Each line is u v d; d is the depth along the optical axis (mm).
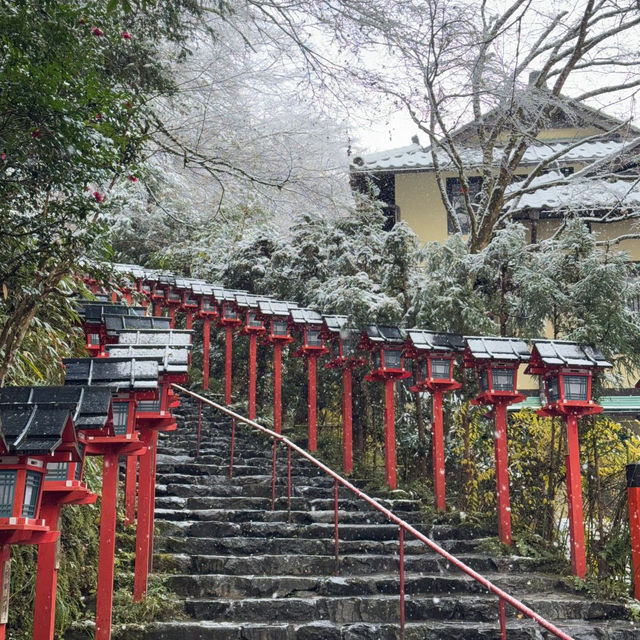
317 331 10484
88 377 5168
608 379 8312
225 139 10242
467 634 5875
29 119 4215
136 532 6648
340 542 7234
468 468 8656
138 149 5359
